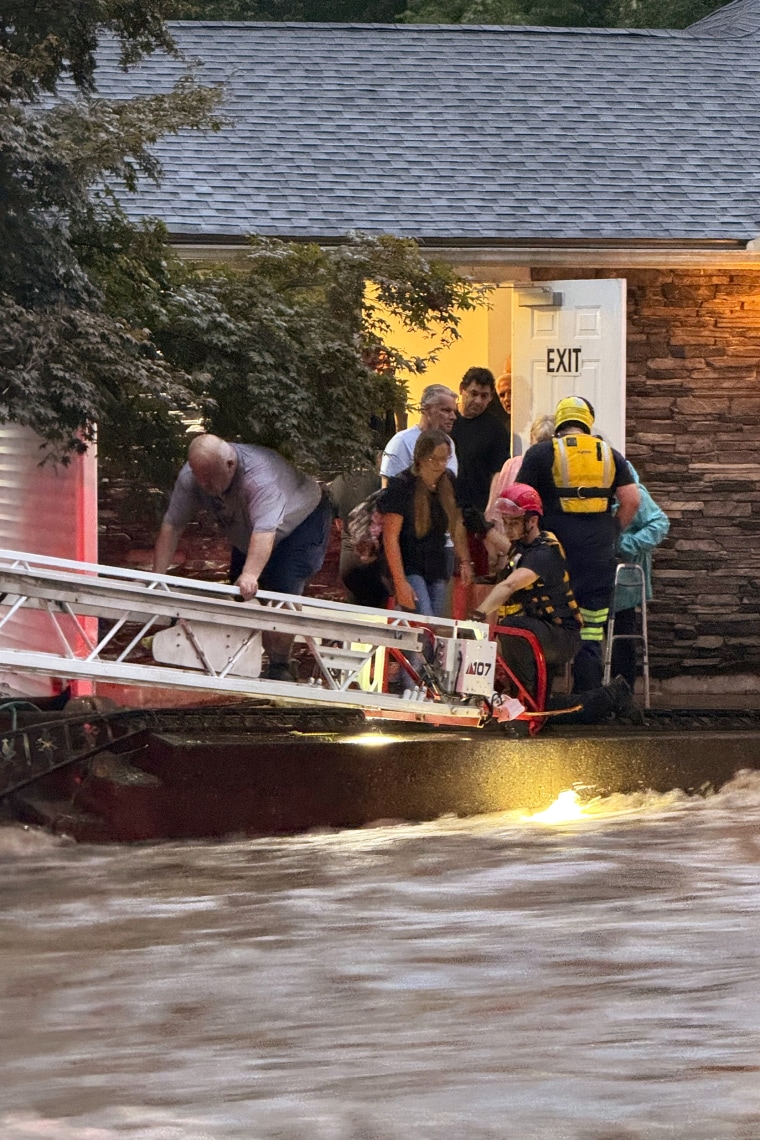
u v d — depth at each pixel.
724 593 47.50
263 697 30.30
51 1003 20.64
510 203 46.59
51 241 33.69
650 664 47.31
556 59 54.19
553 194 47.16
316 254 39.03
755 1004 20.45
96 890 26.06
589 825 30.48
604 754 31.72
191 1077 18.08
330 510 36.94
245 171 46.78
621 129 50.56
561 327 46.47
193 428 40.00
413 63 53.22
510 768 31.12
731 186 48.16
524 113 51.00
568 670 40.62
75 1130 16.55
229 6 87.62
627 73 53.69
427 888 26.06
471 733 32.06
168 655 29.77
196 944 23.12
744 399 47.53
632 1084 17.80
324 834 29.89
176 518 35.31
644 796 31.97
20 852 28.45
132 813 29.11
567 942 23.11
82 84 37.53
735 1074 18.05
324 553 36.66
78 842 29.06
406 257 39.28
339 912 24.70
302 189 46.31
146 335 34.56
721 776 32.34
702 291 47.25
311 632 30.78
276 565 35.88
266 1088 17.66
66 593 28.81
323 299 39.91
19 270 33.66
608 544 36.47
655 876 26.69
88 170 34.16
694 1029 19.56
